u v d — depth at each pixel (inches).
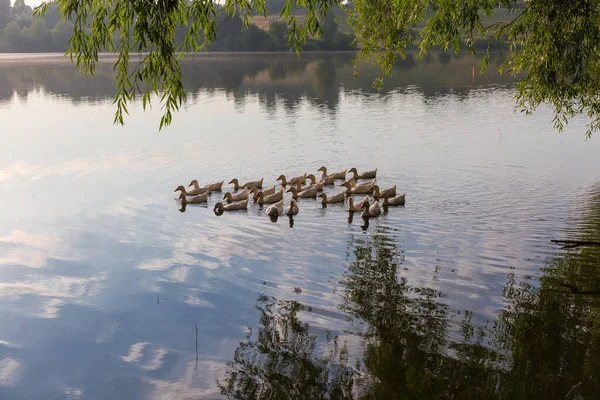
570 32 614.2
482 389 444.1
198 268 696.4
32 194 1024.2
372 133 1519.4
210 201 992.9
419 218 865.5
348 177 1136.8
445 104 1985.7
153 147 1396.4
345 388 451.5
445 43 686.5
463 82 2620.6
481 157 1242.0
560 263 676.7
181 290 636.1
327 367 480.7
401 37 912.9
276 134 1529.3
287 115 1840.6
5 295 629.3
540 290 607.8
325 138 1467.8
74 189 1055.6
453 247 740.0
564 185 1018.7
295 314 572.7
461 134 1487.5
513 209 890.7
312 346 513.3
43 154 1336.1
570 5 582.2
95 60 483.2
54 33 6742.1
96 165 1229.7
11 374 485.4
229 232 829.8
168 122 492.7
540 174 1096.8
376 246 754.8
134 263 716.7
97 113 1941.4
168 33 486.9
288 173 1159.6
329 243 773.3
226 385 462.3
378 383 456.4
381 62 917.8
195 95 2390.5
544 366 471.5
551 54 626.5
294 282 648.4
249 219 893.8
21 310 595.5
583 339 510.0
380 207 928.3
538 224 817.5
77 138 1518.2
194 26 519.5
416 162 1212.5
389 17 880.9
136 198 1002.7
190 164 1230.3
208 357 504.1
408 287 625.3
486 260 691.4
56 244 783.7
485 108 1878.7
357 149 1338.6
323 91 2421.3
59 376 482.0
